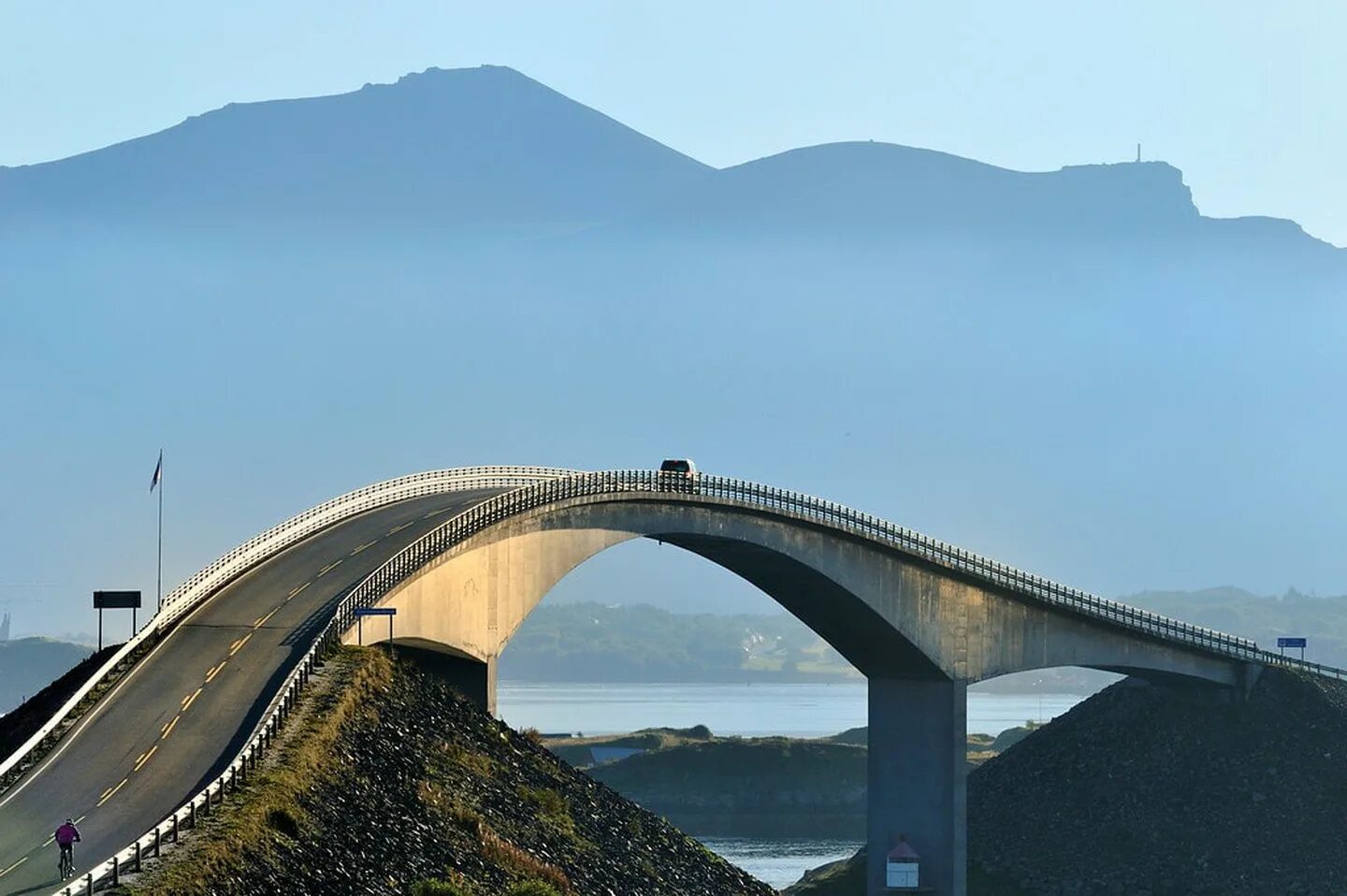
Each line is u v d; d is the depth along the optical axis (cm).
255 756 18212
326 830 17188
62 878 14675
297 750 18762
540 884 18462
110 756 18938
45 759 18900
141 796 17512
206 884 14238
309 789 17888
